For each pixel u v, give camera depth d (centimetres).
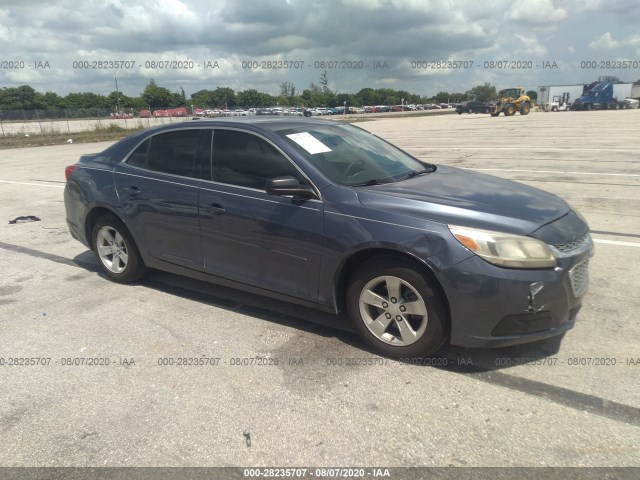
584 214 689
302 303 366
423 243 302
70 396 300
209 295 452
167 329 385
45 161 1786
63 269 539
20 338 376
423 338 316
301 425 268
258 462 242
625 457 238
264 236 367
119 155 474
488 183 388
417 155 1379
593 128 2142
